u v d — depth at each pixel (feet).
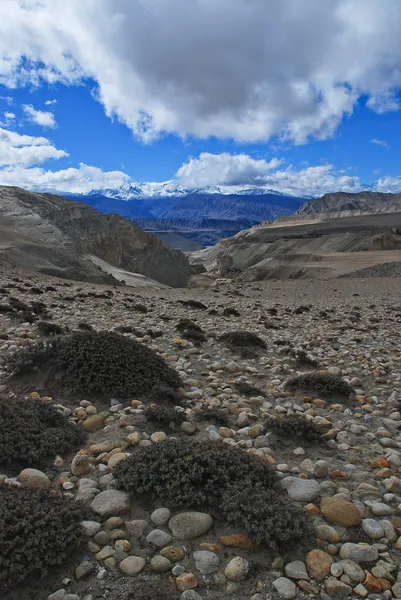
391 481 17.57
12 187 396.78
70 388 25.48
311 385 30.35
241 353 40.09
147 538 13.32
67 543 12.37
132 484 15.58
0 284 82.94
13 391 25.27
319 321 68.54
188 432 21.93
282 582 11.80
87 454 18.75
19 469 17.13
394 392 30.37
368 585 11.98
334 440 22.62
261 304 95.61
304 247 614.75
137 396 25.81
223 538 13.43
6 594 11.03
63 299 72.23
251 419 24.62
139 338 42.68
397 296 131.23
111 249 412.77
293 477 17.33
